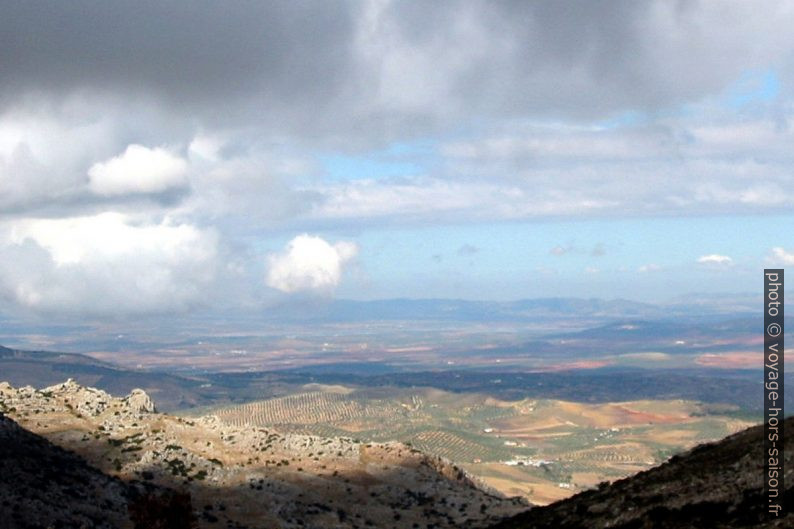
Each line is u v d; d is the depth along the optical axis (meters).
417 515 106.94
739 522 47.88
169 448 112.94
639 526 53.31
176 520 65.69
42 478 89.62
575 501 71.19
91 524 80.56
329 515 101.06
